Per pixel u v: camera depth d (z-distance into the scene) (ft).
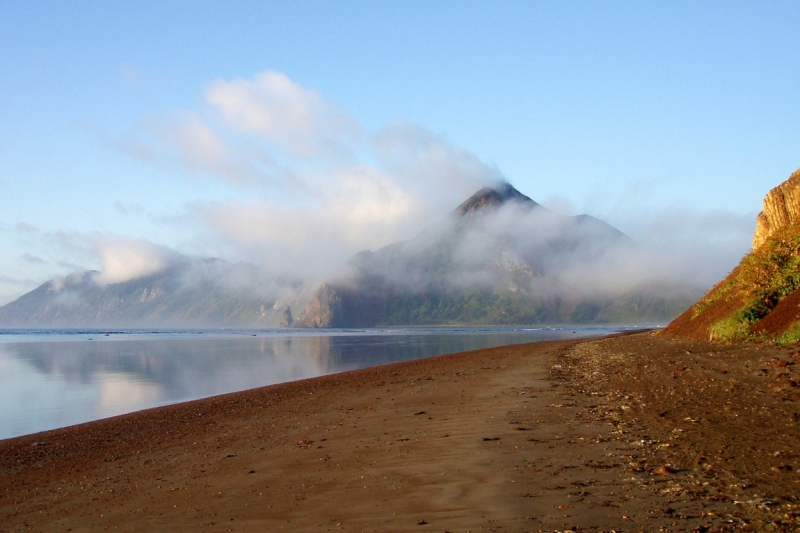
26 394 99.25
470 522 21.71
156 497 31.89
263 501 28.14
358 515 24.11
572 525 20.47
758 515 20.49
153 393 99.35
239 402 76.79
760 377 45.98
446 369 98.32
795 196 98.68
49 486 39.09
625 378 57.77
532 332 481.05
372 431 43.45
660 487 24.09
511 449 32.50
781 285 73.56
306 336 440.86
